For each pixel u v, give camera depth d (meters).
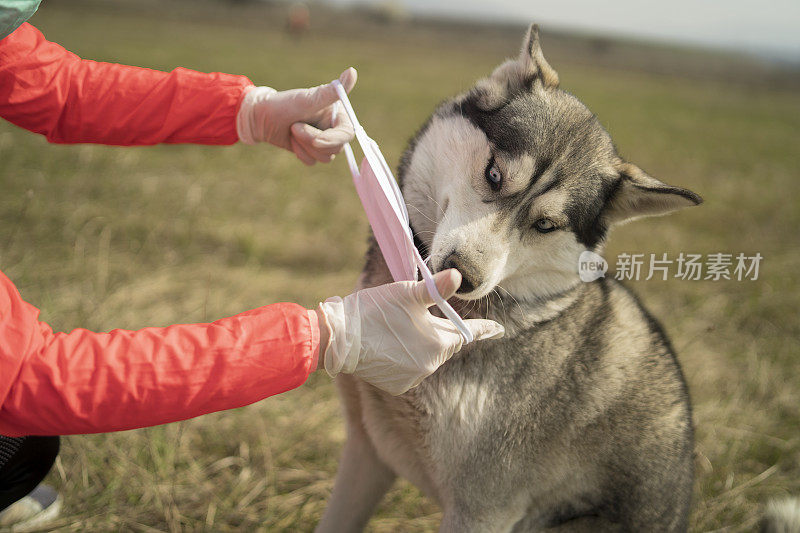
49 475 2.44
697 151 10.12
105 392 1.23
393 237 1.59
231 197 5.53
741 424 3.14
